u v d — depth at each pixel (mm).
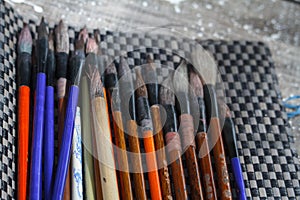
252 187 542
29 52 566
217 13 745
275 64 700
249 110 599
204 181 523
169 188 511
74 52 576
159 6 725
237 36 725
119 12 697
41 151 502
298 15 771
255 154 564
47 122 524
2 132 501
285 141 580
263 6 770
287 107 647
